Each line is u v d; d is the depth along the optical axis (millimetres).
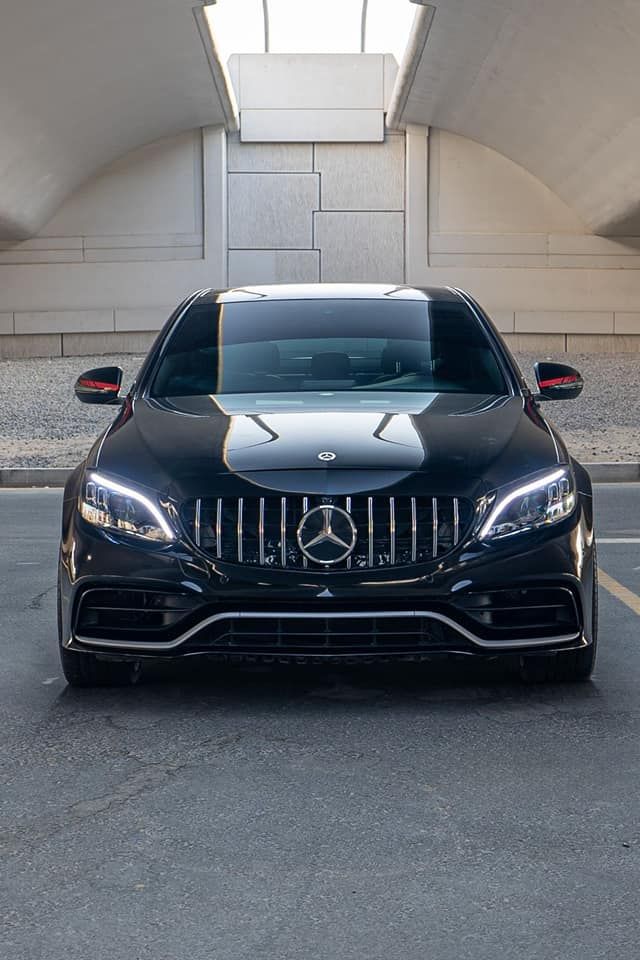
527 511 5145
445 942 3129
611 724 4988
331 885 3479
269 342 6605
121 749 4719
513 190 28547
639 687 5551
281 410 5816
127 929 3219
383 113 28531
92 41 20828
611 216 26547
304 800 4156
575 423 18562
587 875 3533
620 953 3064
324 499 5035
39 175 25406
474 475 5164
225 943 3137
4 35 18766
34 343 28531
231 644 5090
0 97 20688
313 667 5941
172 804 4129
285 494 5059
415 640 5105
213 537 5086
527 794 4203
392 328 6734
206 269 28469
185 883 3500
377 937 3162
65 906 3359
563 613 5207
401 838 3822
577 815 4008
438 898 3389
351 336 6645
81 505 5316
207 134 28266
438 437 5426
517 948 3096
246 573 5016
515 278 28609
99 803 4148
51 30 19500
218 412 5836
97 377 6570
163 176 28438
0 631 6898
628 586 8117
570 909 3312
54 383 22891
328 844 3777
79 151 26094
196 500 5109
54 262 28500
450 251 28688
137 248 28484
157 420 5762
